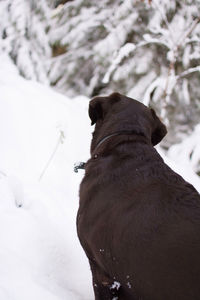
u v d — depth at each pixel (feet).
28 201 10.95
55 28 25.50
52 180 12.44
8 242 9.15
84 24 24.25
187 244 5.76
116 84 23.90
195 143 20.76
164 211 6.46
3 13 26.58
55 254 9.52
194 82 23.45
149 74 23.09
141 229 6.43
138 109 9.05
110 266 7.21
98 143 8.85
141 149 8.10
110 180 7.71
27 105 14.83
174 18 22.91
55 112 15.01
